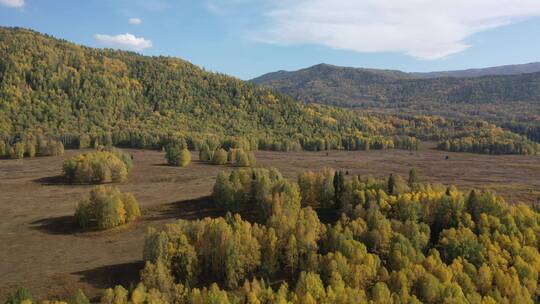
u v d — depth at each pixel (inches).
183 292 2778.1
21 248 3998.5
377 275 2918.3
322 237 3526.1
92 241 4197.8
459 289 2701.8
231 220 3671.3
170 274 3134.8
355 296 2568.9
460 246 3307.1
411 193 4335.6
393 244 3316.9
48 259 3713.1
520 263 3038.9
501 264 3088.1
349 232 3435.0
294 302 2576.3
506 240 3348.9
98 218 4542.3
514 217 3784.5
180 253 3184.1
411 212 3900.1
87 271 3400.6
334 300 2554.1
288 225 3459.6
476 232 3683.6
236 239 3134.8
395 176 4766.2
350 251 3169.3
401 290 2667.3
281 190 4621.1
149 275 2901.1
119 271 3380.9
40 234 4384.8
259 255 3211.1
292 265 3213.6
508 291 2842.0
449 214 3919.8
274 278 3201.3
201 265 3277.6
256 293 2669.8
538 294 2903.5
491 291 2810.0
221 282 3157.0
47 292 3026.6
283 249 3297.2
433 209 3986.2
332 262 2906.0
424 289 2726.4
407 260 3063.5
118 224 4616.1
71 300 2891.2
